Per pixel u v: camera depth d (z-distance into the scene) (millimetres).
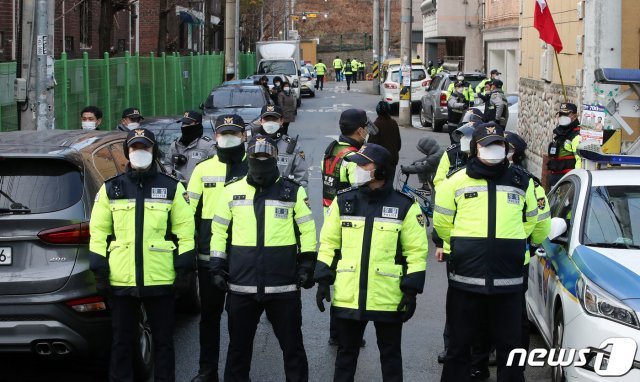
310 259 7160
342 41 105188
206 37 59812
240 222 7145
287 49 51156
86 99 21203
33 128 13445
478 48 46062
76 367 8430
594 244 7801
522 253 7094
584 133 11312
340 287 6844
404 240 6805
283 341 7242
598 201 8180
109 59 23516
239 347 7309
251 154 7059
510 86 40031
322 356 8820
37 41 13312
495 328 7180
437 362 8672
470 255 7051
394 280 6793
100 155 8289
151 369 8156
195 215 8164
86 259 7402
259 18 75125
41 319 7238
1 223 7242
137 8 41469
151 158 7160
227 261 7320
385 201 6809
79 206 7473
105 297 7430
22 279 7238
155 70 29750
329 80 89812
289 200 7156
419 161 13594
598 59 14531
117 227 7199
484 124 7102
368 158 6699
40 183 7488
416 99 41656
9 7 25203
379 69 59844
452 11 45875
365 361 8695
